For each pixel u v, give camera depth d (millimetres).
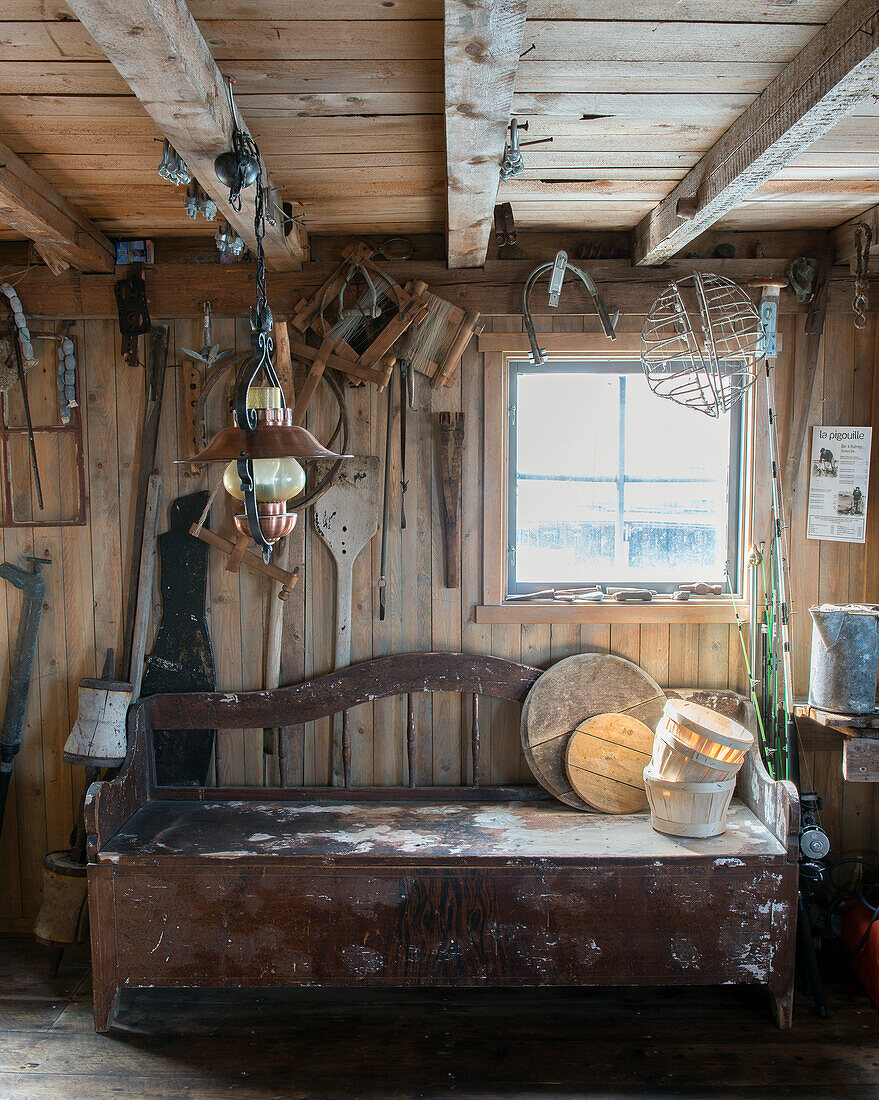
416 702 3170
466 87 1607
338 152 2318
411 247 3100
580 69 1868
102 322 3121
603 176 2533
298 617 3170
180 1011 2750
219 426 3104
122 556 3158
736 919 2570
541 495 3244
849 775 2729
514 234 2838
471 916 2566
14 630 3180
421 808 3027
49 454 3145
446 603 3162
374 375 3004
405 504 3135
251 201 2273
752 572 3148
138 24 1385
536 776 3021
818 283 3062
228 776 3193
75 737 2904
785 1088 2375
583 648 3176
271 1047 2562
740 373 2926
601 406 3219
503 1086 2385
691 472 3242
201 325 3121
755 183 2174
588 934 2566
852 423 3141
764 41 1741
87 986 2879
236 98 1993
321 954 2584
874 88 1631
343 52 1787
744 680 3184
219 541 3088
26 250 3104
